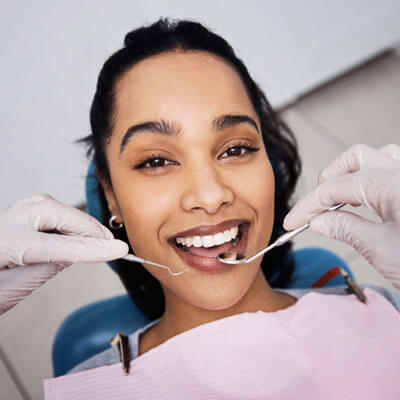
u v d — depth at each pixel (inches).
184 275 42.2
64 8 79.4
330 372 39.9
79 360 54.6
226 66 41.8
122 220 48.5
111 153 42.8
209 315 44.1
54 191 91.1
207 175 39.0
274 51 104.0
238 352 40.8
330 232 39.6
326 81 117.6
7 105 81.8
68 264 39.7
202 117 39.1
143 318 57.1
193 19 91.4
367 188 36.5
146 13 86.7
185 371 40.7
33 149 87.4
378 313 43.6
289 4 99.0
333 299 44.8
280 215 58.0
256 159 41.8
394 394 38.4
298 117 113.3
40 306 89.3
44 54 81.0
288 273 59.7
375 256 37.4
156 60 40.6
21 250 36.4
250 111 41.9
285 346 41.1
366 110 113.9
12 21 77.2
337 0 103.7
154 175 40.5
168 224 40.6
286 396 38.8
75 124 85.2
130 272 55.2
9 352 83.9
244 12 95.0
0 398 78.8
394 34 115.0
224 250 43.4
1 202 90.4
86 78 83.4
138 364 41.9
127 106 40.4
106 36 82.9
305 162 105.0
